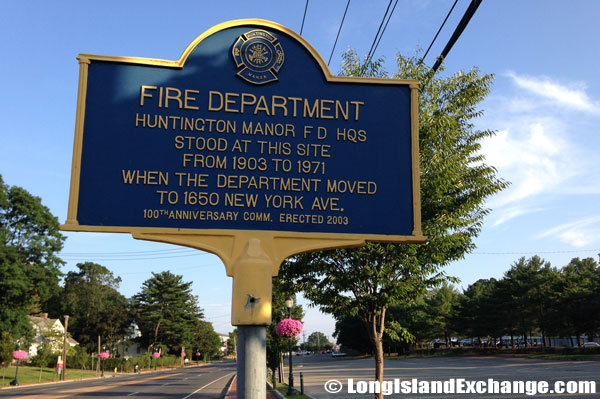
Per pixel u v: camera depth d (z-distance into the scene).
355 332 88.75
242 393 5.81
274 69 6.59
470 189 9.76
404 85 6.78
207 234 6.09
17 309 60.31
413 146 6.61
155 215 6.05
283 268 9.90
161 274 96.00
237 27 6.66
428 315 81.12
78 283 98.75
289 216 6.29
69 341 83.06
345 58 10.90
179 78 6.44
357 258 9.23
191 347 113.75
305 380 35.81
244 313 5.85
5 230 58.44
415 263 9.24
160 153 6.22
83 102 6.14
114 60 6.29
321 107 6.61
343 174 6.49
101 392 30.77
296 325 15.12
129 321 92.12
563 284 54.22
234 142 6.39
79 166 5.98
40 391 32.53
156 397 26.48
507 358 56.16
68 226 5.77
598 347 49.19
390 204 6.46
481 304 65.38
